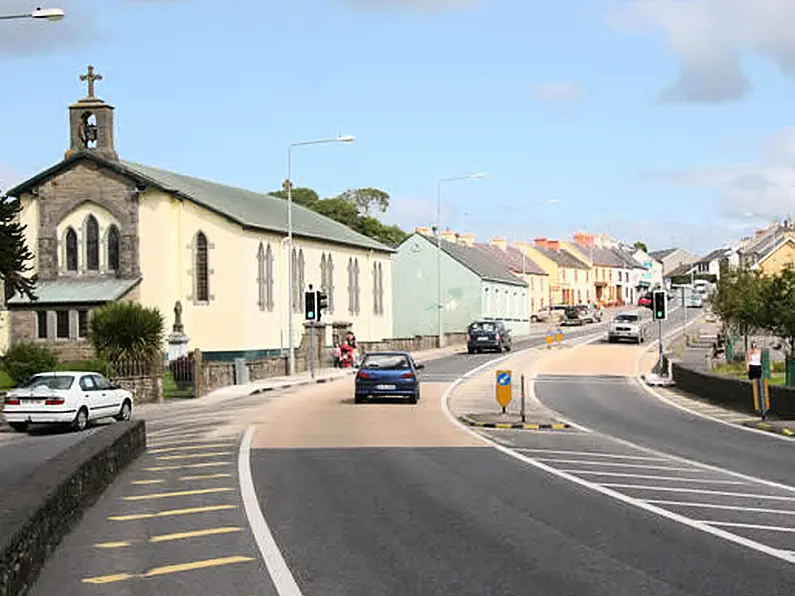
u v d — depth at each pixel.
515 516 12.33
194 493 14.40
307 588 8.70
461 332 85.44
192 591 8.65
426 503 13.38
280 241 58.28
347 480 15.69
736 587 8.63
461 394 37.38
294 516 12.41
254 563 9.73
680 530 11.36
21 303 53.72
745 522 11.88
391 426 25.55
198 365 38.31
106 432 17.03
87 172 56.09
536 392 38.62
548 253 133.88
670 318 110.69
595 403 34.09
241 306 53.81
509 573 9.22
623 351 64.50
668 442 22.14
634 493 14.26
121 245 55.38
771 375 41.25
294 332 59.91
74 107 56.94
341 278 67.19
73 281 56.12
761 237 122.88
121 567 9.59
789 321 42.38
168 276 55.00
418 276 90.44
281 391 40.72
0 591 7.16
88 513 12.66
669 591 8.50
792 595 8.35
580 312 105.94
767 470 17.20
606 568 9.40
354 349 57.97
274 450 20.25
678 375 41.50
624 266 157.12
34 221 57.03
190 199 54.53
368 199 122.88
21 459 20.44
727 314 50.22
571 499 13.68
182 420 29.05
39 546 9.23
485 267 94.56
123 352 38.88
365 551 10.25
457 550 10.27
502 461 18.22
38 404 27.03
